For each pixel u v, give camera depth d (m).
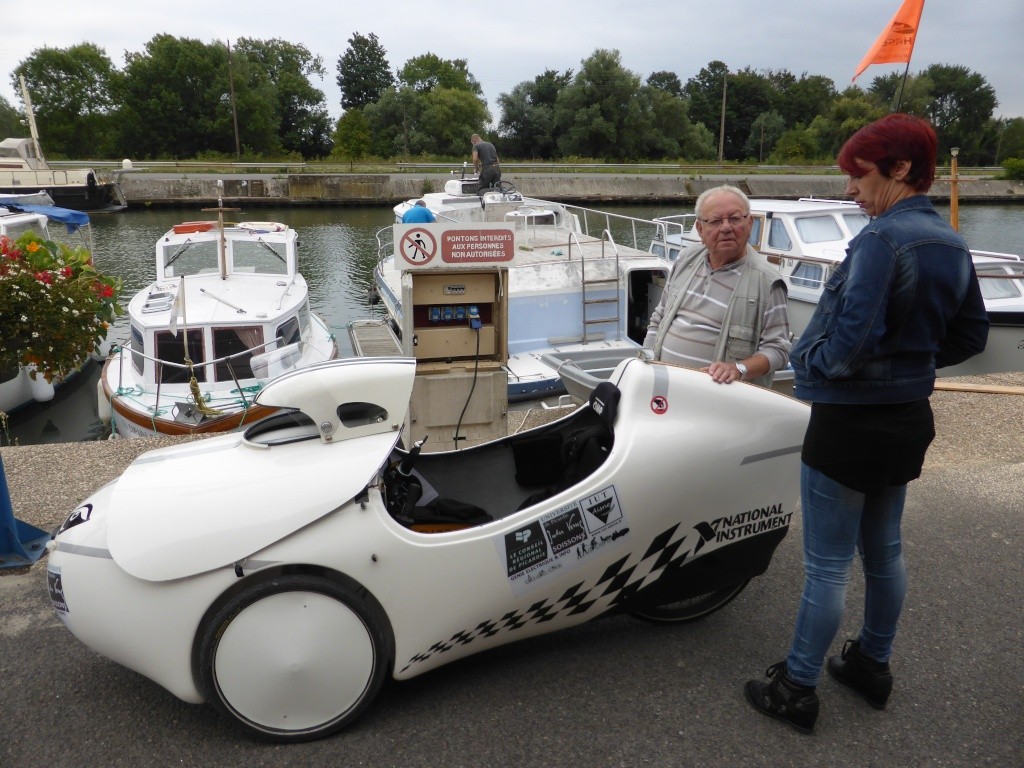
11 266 4.42
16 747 2.82
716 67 107.44
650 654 3.37
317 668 2.76
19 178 40.47
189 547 2.66
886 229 2.42
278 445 2.97
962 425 6.21
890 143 2.44
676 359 3.86
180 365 9.90
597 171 60.19
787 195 51.88
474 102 79.50
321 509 2.73
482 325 5.43
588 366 6.18
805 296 12.39
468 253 5.22
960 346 2.67
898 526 2.82
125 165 53.56
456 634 2.97
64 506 4.69
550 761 2.74
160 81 82.31
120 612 2.71
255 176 47.28
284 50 102.44
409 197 47.78
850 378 2.52
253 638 2.71
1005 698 3.09
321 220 40.00
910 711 3.02
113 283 5.05
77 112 88.00
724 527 3.24
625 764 2.73
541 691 3.12
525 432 3.65
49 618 3.64
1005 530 4.48
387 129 78.12
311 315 14.45
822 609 2.75
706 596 3.61
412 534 2.83
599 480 3.04
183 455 3.09
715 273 3.75
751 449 3.20
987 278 10.68
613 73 76.75
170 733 2.89
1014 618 3.63
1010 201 50.75
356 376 2.94
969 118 81.44
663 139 78.56
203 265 13.19
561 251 12.31
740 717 2.97
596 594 3.16
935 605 3.73
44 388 13.59
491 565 2.92
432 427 5.46
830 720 2.96
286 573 2.71
